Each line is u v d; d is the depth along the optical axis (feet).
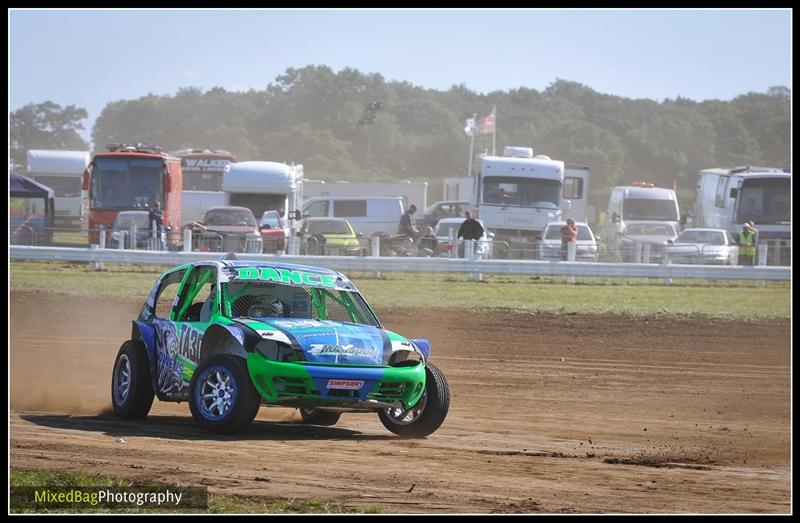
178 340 68.95
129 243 204.33
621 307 150.82
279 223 239.91
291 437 66.03
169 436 63.46
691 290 175.83
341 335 65.26
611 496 50.31
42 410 79.66
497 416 82.23
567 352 120.88
